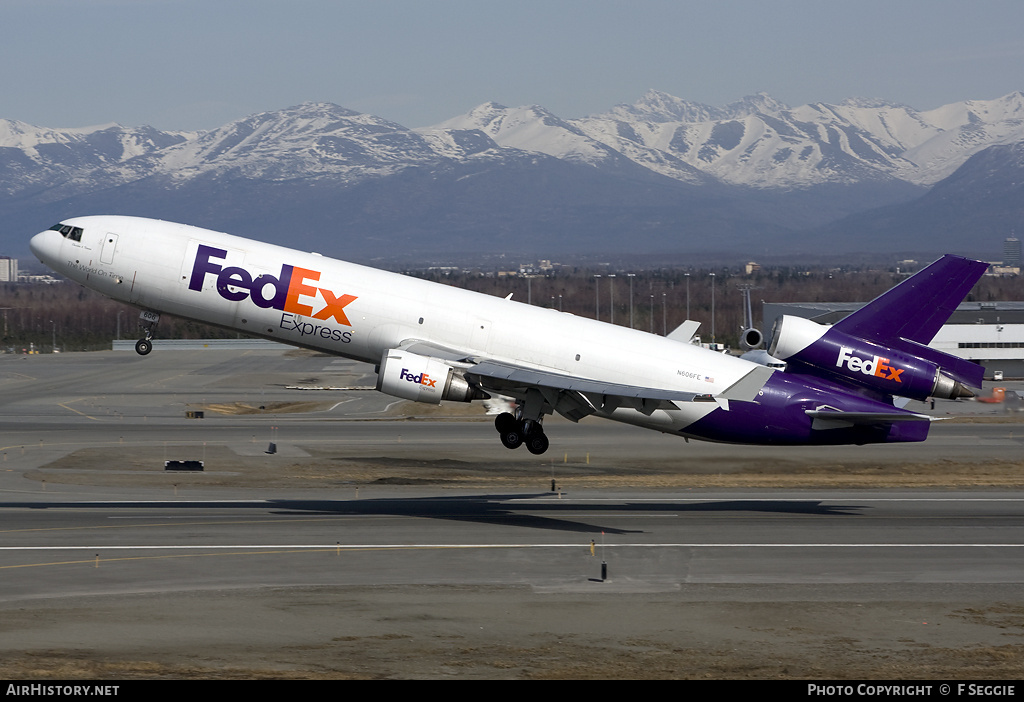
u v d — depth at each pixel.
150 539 162.38
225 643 114.94
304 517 181.50
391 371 175.62
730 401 195.12
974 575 148.38
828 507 198.12
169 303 187.62
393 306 186.50
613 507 196.88
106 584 137.38
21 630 118.00
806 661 112.06
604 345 191.88
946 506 199.50
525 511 191.25
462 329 187.62
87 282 189.88
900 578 146.38
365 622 123.31
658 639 118.88
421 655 112.06
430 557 154.38
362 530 171.38
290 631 119.50
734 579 145.00
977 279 193.62
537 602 132.62
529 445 192.25
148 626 120.38
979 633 122.38
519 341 188.50
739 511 193.38
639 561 154.00
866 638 120.19
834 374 197.88
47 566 145.62
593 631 121.44
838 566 152.50
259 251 188.50
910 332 195.75
